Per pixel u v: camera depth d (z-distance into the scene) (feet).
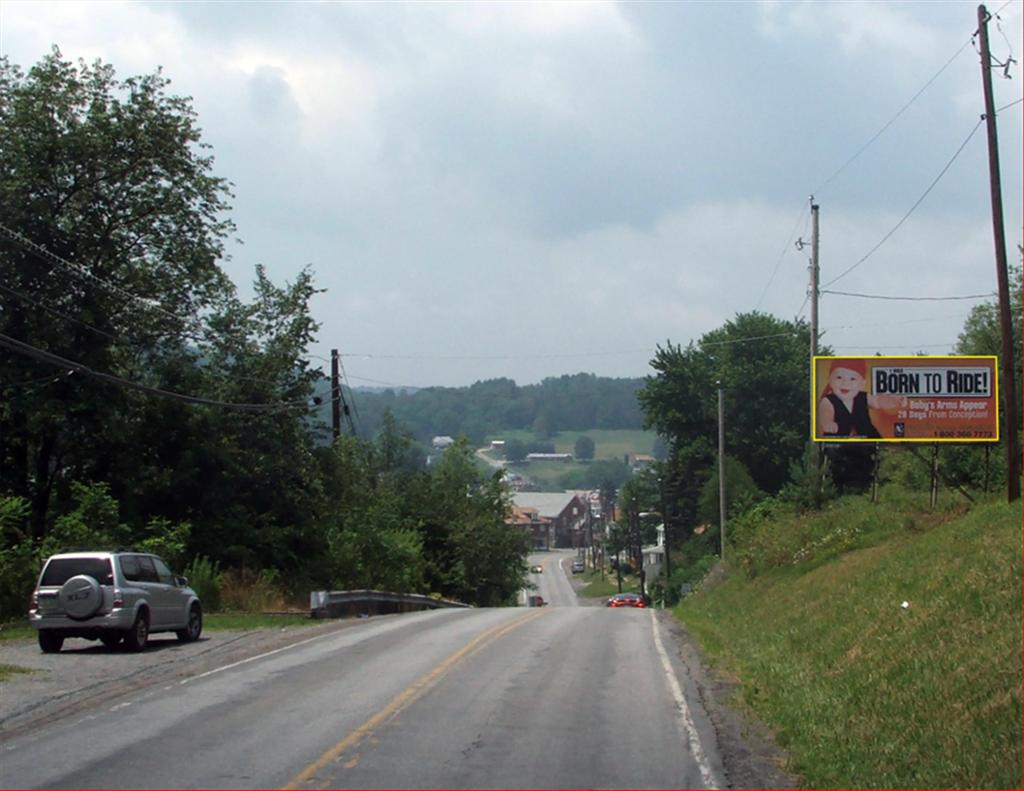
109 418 125.39
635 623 88.02
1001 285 72.69
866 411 96.07
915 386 95.91
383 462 267.59
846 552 95.09
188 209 137.39
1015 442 72.59
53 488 135.23
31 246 106.73
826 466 127.85
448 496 237.45
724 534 159.43
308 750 34.53
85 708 43.88
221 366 147.54
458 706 43.37
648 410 230.48
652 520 278.46
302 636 75.61
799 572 97.40
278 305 150.61
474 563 225.56
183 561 119.03
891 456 139.23
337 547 137.90
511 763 32.96
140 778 30.68
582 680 51.57
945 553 63.82
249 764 32.50
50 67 129.59
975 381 95.14
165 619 69.72
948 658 40.93
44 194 126.93
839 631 56.59
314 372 153.69
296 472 147.54
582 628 81.66
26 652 65.98
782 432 215.72
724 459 183.83
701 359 227.20
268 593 115.14
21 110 125.08
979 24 73.51
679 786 30.40
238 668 56.54
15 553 92.84
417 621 90.53
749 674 53.31
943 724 33.55
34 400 118.21
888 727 35.32
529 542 268.82
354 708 42.80
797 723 38.58
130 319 133.39
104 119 128.88
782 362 221.46
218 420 140.67
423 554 198.59
